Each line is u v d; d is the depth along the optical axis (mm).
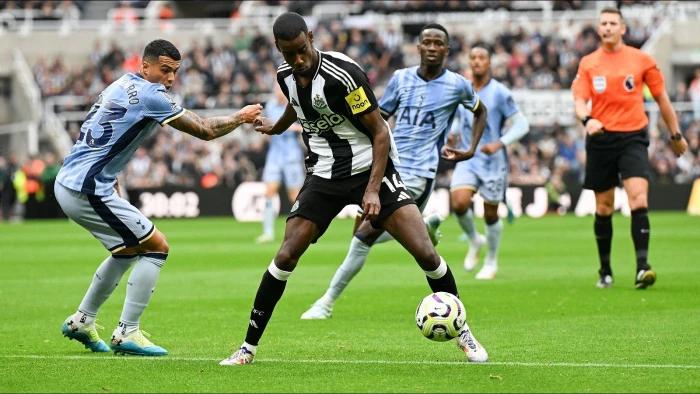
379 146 17266
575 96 29531
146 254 19125
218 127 18859
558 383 15898
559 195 72188
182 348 20000
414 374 16766
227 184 77875
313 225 17875
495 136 32469
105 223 18828
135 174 79375
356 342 20609
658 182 73562
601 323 22812
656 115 76812
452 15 93625
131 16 100812
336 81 17156
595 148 29484
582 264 37625
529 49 86062
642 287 29266
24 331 22484
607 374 16625
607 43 29141
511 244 46875
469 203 33219
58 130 87000
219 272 36094
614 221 61406
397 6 96188
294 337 21359
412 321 23828
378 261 39875
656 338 20562
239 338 21359
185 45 96688
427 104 26250
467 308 25734
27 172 77875
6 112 95000
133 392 15430
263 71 87000
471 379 16297
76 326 19219
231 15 108812
